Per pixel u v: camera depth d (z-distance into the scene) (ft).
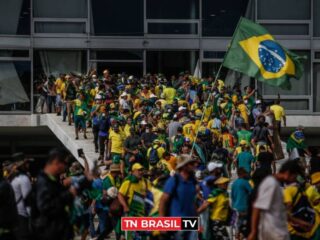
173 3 185.16
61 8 182.91
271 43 107.14
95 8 183.83
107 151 126.93
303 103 185.78
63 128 153.48
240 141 124.98
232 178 123.44
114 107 139.95
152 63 185.06
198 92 154.10
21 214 67.15
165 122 134.31
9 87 181.06
